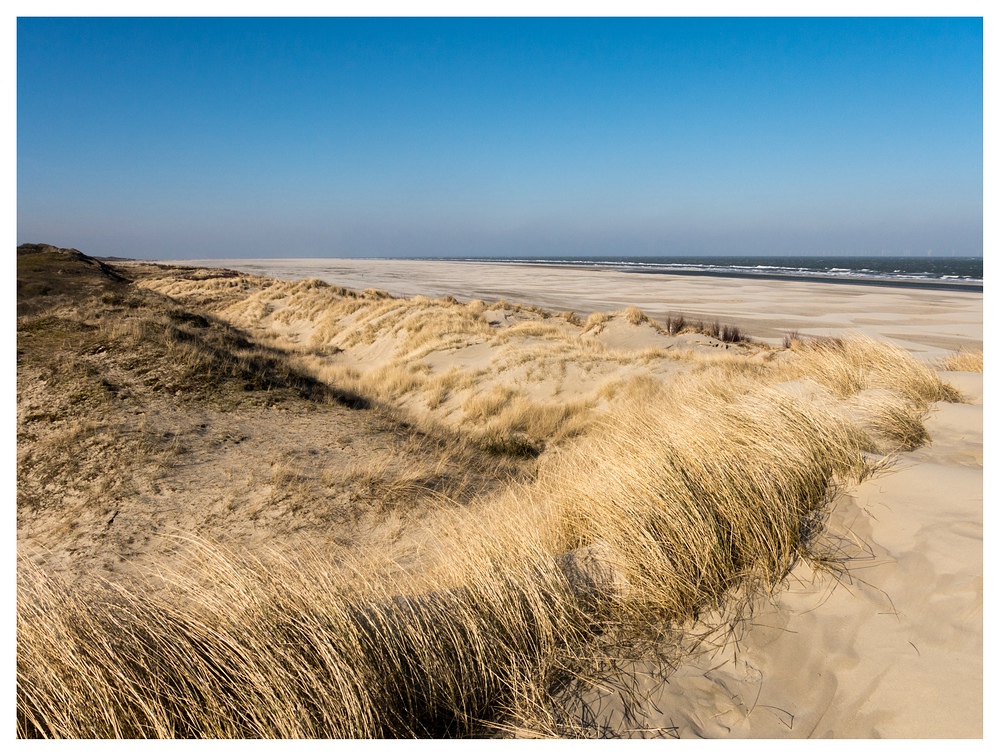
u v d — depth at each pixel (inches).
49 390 394.3
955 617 97.8
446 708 97.4
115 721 88.0
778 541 123.9
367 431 384.8
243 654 93.8
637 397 459.2
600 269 4825.3
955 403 221.6
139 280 1969.7
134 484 293.0
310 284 1301.7
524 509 176.9
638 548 124.1
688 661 101.7
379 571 176.9
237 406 401.7
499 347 703.1
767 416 177.6
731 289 2346.2
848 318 1363.2
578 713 93.1
